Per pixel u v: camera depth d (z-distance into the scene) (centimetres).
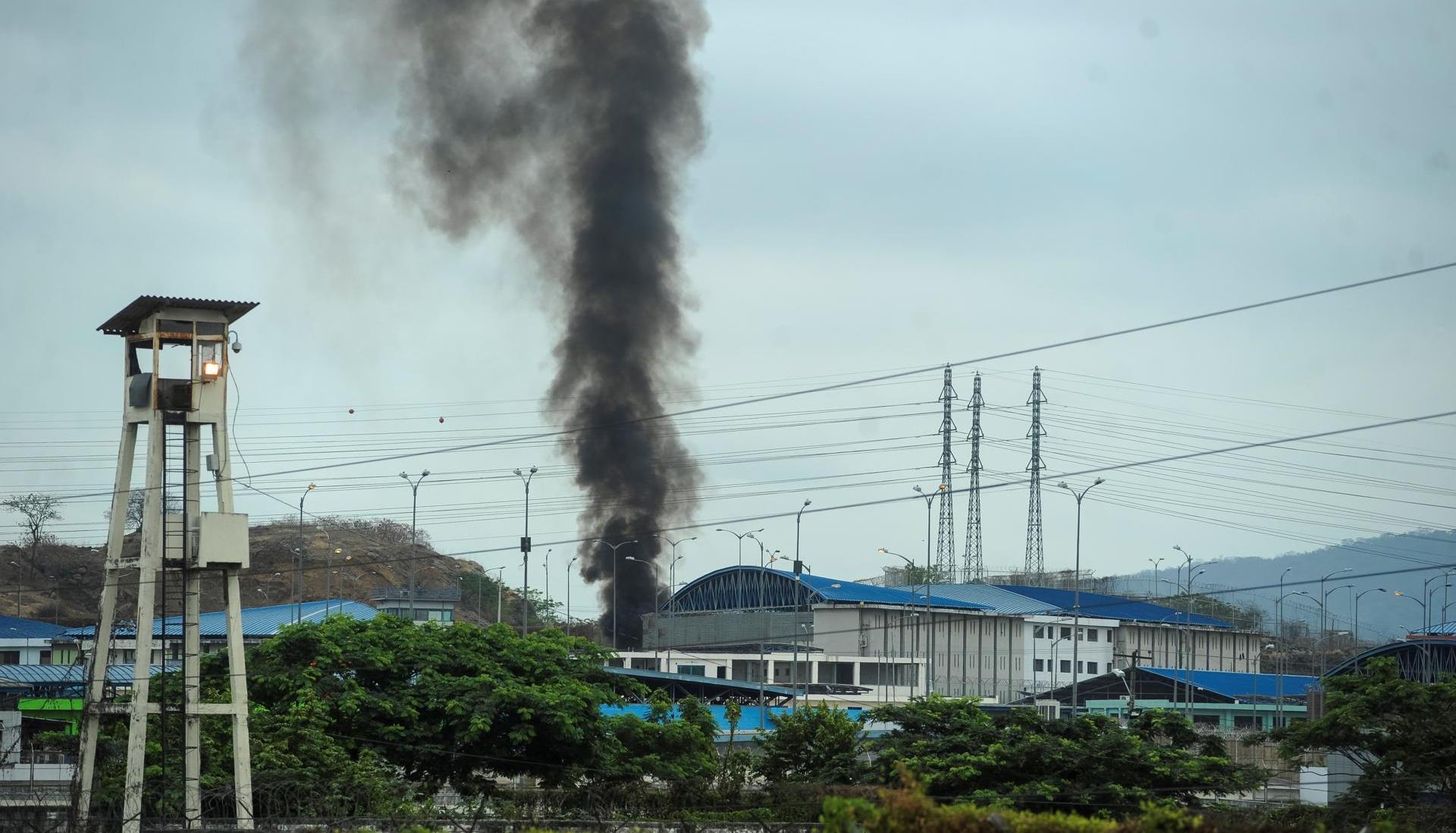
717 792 10262
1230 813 8475
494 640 10462
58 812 7988
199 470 7950
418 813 7994
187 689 7769
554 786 9531
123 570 8106
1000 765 9400
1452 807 8500
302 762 8500
